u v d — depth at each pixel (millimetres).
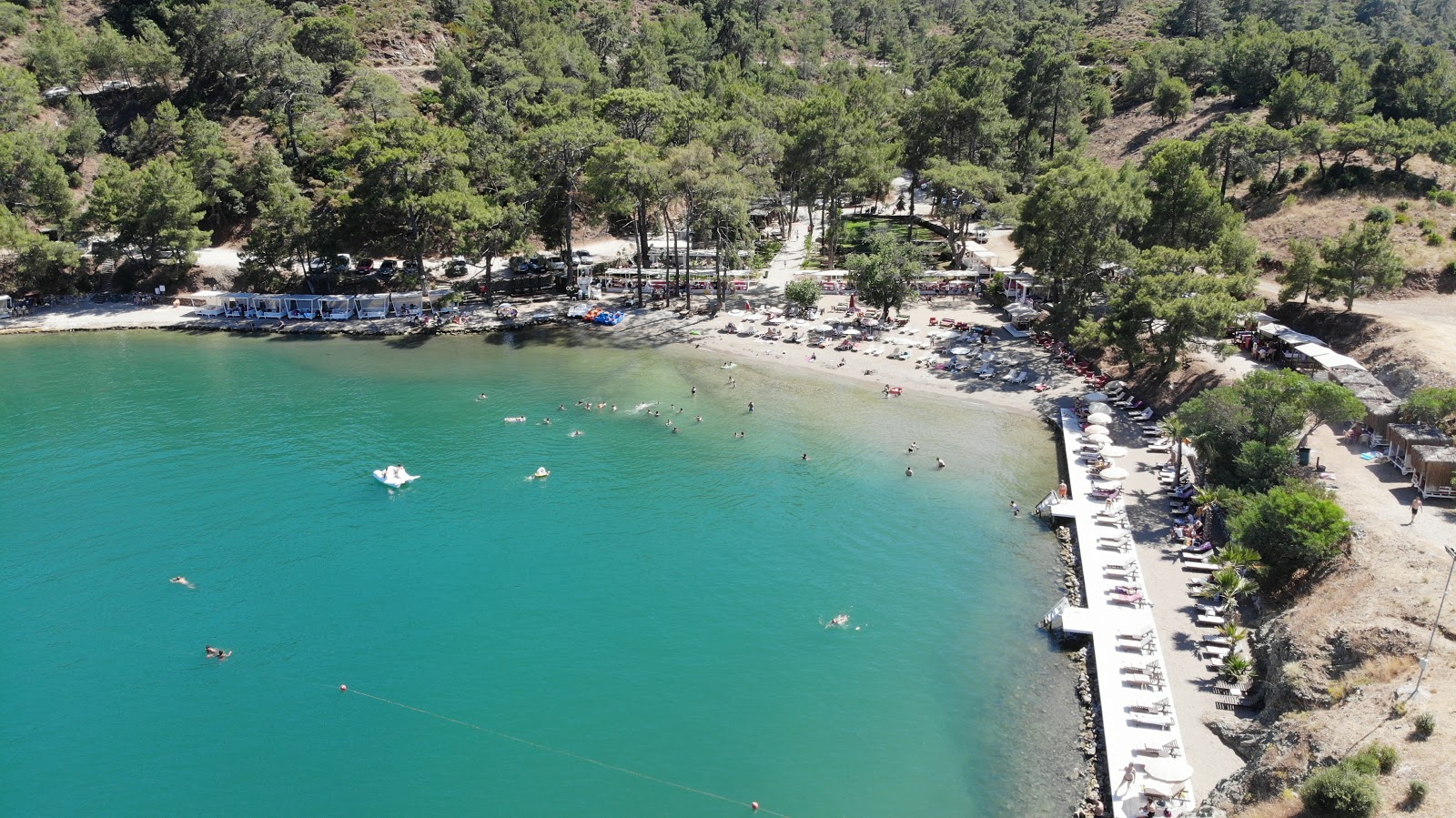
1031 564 74500
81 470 91812
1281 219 138250
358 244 151125
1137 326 99125
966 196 155375
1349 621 54906
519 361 124688
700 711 58844
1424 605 54469
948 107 171250
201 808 51938
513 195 147250
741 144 152000
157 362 126625
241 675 62625
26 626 67688
